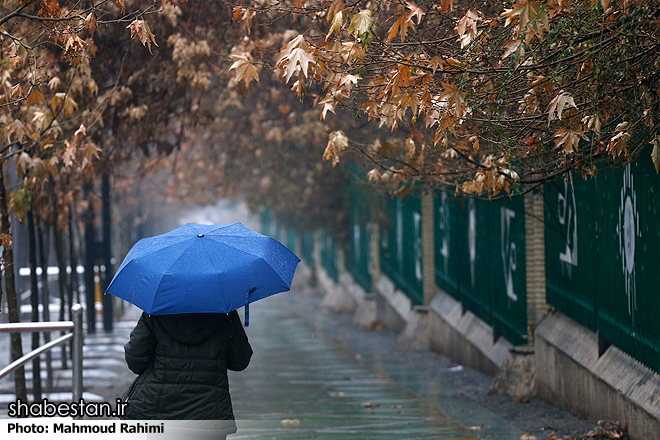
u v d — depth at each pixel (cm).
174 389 899
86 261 3434
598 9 920
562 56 970
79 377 1327
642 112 1016
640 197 1294
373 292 4241
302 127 2581
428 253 3169
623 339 1404
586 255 1614
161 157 2300
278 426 1608
